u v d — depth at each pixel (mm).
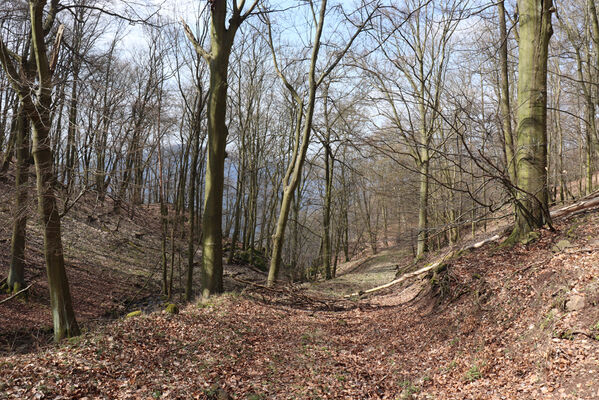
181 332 8695
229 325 9734
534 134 10234
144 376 6406
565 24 17469
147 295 19766
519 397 5324
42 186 10391
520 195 10367
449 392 6121
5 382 5500
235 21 13625
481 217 11188
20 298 15406
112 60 24609
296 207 29125
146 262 23484
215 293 13547
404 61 19781
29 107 9820
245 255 30875
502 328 7418
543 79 10172
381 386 7020
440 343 8328
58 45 10430
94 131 10500
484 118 10242
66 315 10984
